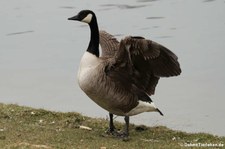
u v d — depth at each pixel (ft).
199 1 127.85
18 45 98.48
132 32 104.12
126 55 38.50
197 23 110.22
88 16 41.14
